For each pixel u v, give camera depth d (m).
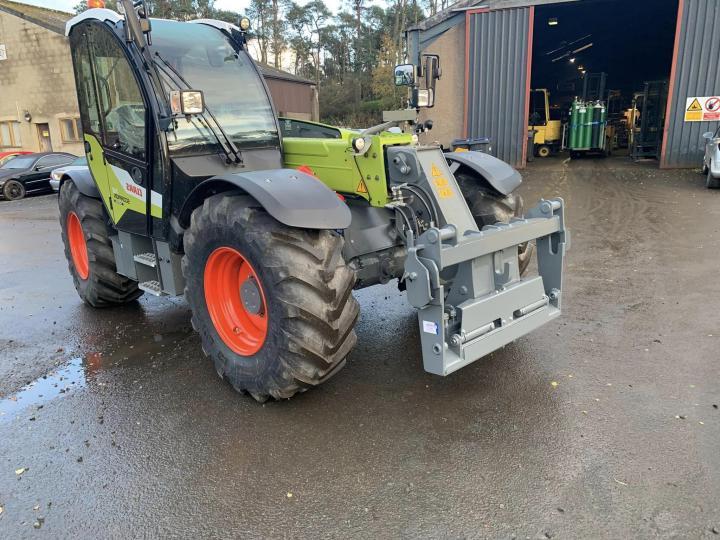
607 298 4.63
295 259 2.71
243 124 3.70
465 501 2.27
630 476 2.38
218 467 2.56
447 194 3.41
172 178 3.43
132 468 2.58
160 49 3.49
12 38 20.69
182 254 3.64
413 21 43.72
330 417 2.95
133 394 3.29
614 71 23.89
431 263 2.58
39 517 2.28
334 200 2.80
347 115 36.78
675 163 13.05
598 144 16.50
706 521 2.10
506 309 3.00
